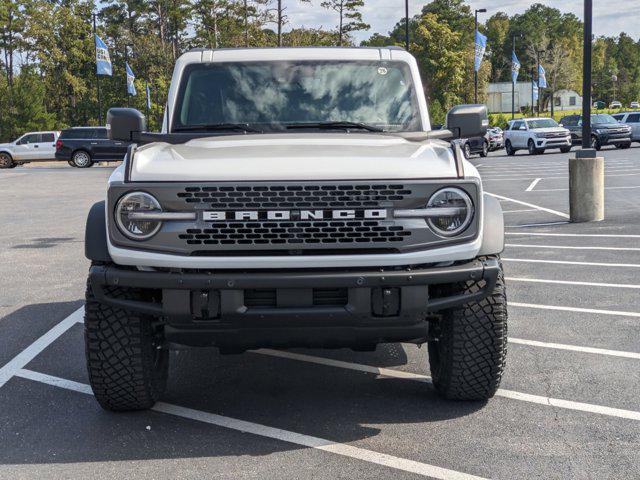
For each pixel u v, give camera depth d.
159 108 81.38
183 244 4.17
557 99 151.88
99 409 4.96
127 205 4.19
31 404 5.07
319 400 5.05
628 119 42.16
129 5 103.25
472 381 4.70
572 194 13.68
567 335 6.48
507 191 20.27
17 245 12.70
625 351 5.99
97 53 53.50
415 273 4.16
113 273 4.23
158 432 4.53
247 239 4.15
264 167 4.21
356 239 4.17
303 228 4.15
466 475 3.88
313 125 5.41
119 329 4.52
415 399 5.03
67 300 8.39
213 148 4.76
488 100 140.62
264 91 5.59
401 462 4.04
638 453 4.12
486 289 4.39
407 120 5.48
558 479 3.82
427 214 4.17
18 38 89.12
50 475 3.97
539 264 9.75
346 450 4.21
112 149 39.31
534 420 4.61
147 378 4.65
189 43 101.19
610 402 4.89
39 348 6.48
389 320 4.21
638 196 17.36
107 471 4.00
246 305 4.19
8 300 8.45
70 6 102.19
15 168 40.91
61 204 19.89
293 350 6.30
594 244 11.17
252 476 3.91
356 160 4.33
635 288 8.23
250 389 5.32
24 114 70.25
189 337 4.29
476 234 4.23
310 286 4.09
